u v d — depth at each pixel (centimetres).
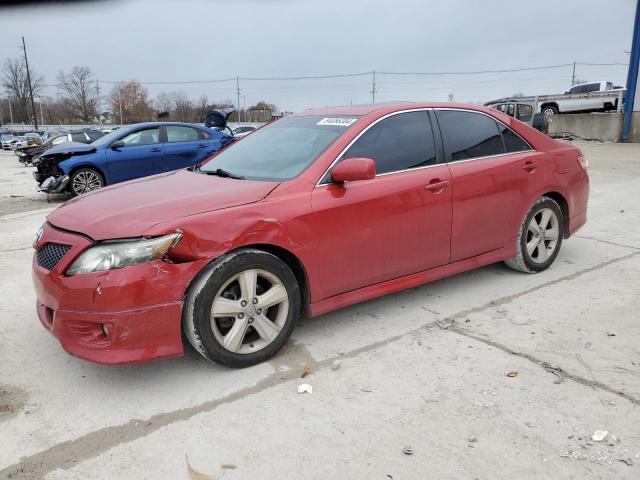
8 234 718
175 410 286
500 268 509
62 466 244
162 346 293
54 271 294
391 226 369
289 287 333
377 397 294
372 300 433
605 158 1627
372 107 406
